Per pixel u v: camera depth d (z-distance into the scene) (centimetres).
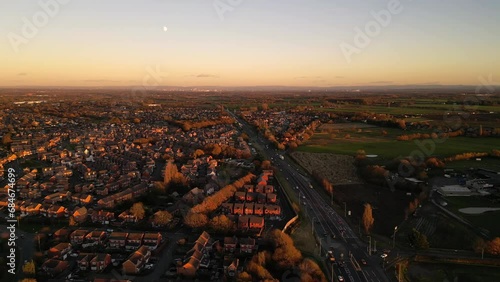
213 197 18938
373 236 15638
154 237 14738
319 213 18300
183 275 12556
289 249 13425
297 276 12438
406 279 12438
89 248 14550
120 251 14325
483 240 14162
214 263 13488
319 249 14512
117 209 18550
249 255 13925
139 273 12744
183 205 18812
